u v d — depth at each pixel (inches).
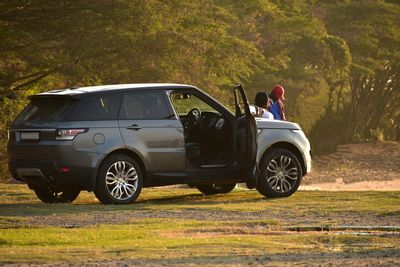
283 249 603.2
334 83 3732.8
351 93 3799.2
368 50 3513.8
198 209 882.8
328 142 3705.7
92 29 2091.5
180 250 596.7
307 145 1040.8
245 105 988.6
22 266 546.0
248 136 985.5
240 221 773.3
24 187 1194.6
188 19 2322.8
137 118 957.2
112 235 682.8
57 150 923.4
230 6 2925.7
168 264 540.4
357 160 3442.4
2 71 2106.3
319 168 3284.9
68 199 1012.5
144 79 2182.6
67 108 935.7
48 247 625.3
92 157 931.3
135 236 679.7
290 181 1020.5
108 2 2033.7
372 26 3506.4
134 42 2106.3
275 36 3090.6
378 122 3887.8
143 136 956.6
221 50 2417.6
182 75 2197.3
